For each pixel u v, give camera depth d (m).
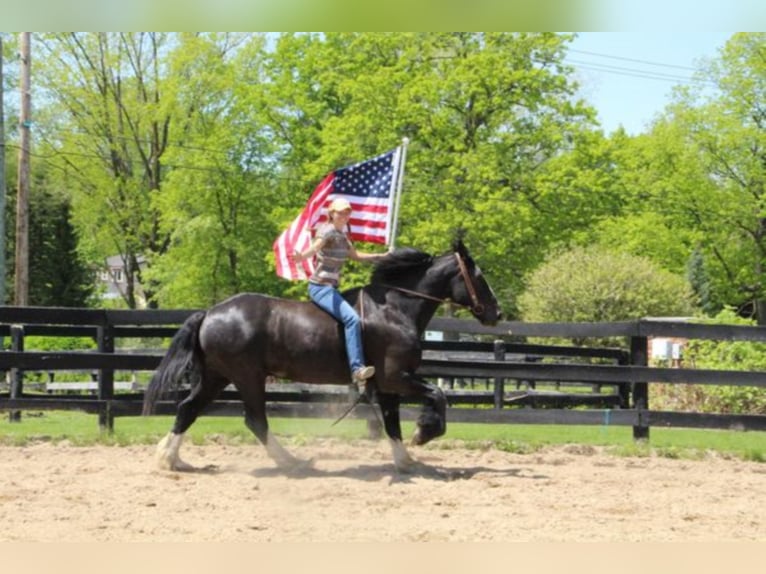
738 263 37.25
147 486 8.30
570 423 11.41
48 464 9.49
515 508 7.70
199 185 36.03
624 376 11.45
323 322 9.00
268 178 37.75
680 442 12.15
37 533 6.54
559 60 31.34
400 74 31.05
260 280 37.22
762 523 7.32
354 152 31.12
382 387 9.05
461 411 11.39
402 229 31.16
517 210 29.55
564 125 31.11
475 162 29.70
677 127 36.06
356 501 7.89
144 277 37.47
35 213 40.31
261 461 9.98
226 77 36.88
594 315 22.50
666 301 22.67
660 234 34.69
